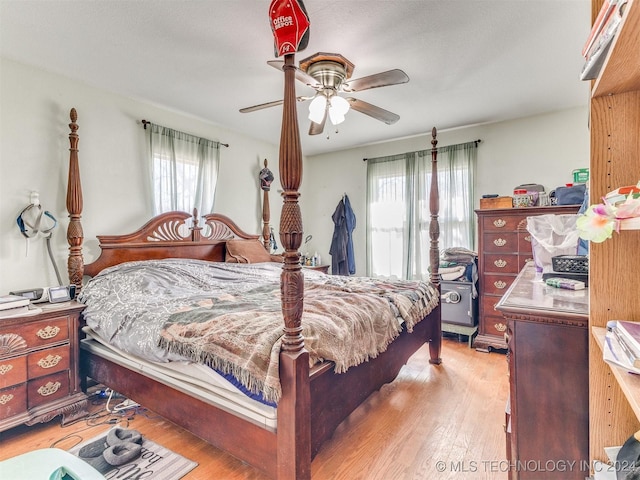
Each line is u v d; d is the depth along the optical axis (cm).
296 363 119
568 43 215
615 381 95
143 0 173
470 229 380
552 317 105
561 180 337
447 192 395
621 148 93
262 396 123
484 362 294
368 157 458
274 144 453
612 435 95
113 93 285
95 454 165
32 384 186
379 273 446
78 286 231
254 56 228
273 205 452
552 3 178
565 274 154
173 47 217
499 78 263
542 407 107
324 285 251
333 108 219
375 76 203
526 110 334
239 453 134
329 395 144
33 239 238
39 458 109
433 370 276
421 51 223
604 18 76
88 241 268
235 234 375
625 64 77
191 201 342
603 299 95
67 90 256
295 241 122
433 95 296
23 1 172
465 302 339
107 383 195
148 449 173
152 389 168
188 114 338
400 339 221
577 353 102
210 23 192
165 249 300
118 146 288
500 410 210
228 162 390
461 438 181
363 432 188
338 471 156
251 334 135
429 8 181
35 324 188
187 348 143
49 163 246
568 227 183
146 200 307
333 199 491
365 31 201
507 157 363
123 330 175
